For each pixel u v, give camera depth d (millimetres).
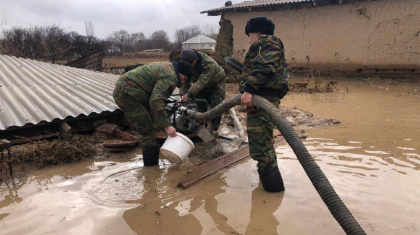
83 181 4020
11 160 4223
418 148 4965
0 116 5086
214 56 16906
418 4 12008
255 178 4113
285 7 15281
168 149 4105
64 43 25844
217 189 3809
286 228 2973
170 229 2979
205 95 5961
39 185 3906
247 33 3678
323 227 2967
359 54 13703
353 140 5441
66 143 4863
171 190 3781
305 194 3619
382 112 7484
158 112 3971
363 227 2912
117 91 4117
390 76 13023
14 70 8195
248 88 3346
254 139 3602
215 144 4902
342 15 13891
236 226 3020
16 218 3148
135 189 3803
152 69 4074
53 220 3113
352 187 3689
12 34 19844
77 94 6688
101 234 2900
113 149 5043
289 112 7574
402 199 3406
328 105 8562
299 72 15539
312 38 14906
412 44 12359
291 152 4992
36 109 5527
